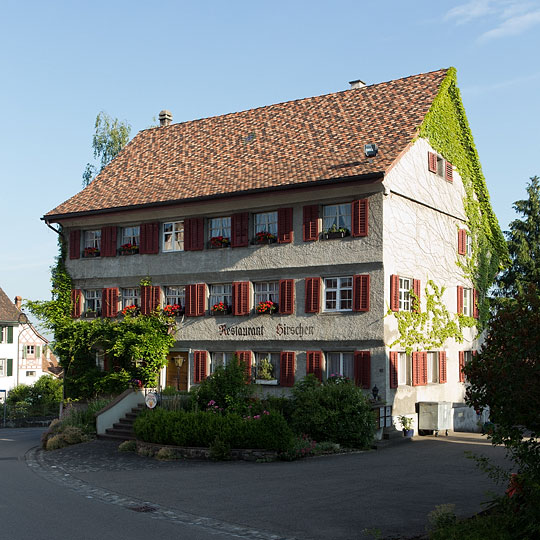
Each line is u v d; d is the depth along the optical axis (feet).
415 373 80.33
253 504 40.88
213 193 85.05
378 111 88.17
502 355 31.53
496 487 44.83
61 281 101.14
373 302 75.87
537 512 28.91
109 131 140.77
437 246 87.20
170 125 112.47
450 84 90.89
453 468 53.42
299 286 81.41
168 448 62.69
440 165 89.56
